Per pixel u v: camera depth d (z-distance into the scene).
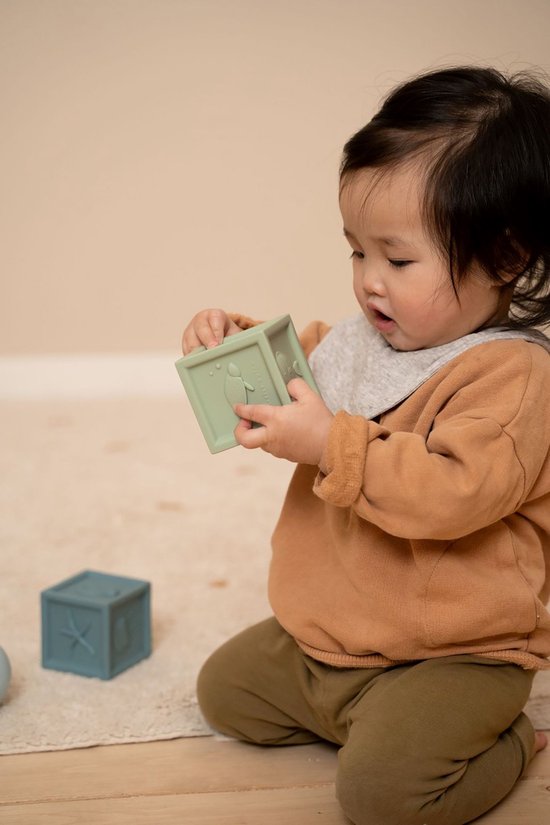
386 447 0.82
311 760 0.99
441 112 0.86
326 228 3.12
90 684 1.11
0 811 0.86
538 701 1.09
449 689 0.87
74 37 2.98
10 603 1.34
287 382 0.89
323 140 3.07
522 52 3.00
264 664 1.00
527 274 0.89
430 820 0.84
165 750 0.99
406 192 0.85
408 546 0.91
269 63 3.03
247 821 0.86
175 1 2.99
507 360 0.87
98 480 2.01
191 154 3.06
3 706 1.05
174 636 1.24
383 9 2.99
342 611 0.93
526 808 0.90
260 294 3.14
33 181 3.04
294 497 1.02
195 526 1.70
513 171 0.85
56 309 3.10
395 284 0.88
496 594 0.88
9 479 2.01
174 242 3.10
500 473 0.81
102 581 1.21
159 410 2.81
